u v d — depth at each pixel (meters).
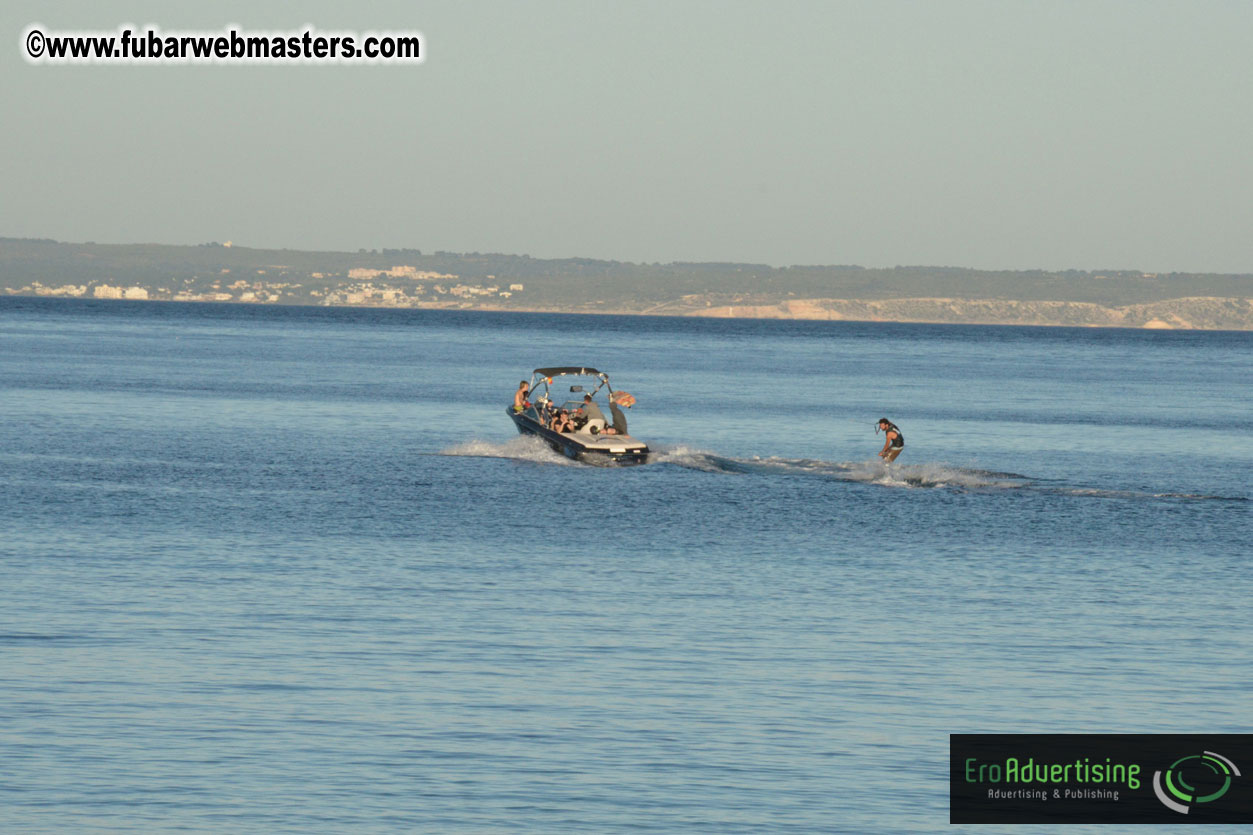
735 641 76.56
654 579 93.06
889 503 132.00
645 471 152.25
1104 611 86.38
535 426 169.88
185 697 63.88
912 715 64.69
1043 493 141.38
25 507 115.25
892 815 53.22
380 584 88.62
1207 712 66.25
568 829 50.81
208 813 51.34
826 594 89.56
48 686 64.81
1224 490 153.62
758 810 53.06
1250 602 89.88
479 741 59.28
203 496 125.12
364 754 57.47
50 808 51.34
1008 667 72.88
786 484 143.88
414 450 170.38
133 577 88.31
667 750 58.97
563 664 71.00
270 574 90.69
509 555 100.50
